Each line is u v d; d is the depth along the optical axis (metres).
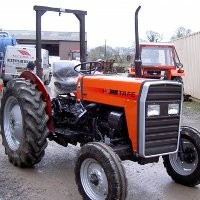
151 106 4.40
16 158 5.59
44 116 5.35
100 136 5.05
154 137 4.50
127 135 4.70
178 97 4.69
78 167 4.52
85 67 6.00
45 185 5.04
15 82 5.69
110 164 4.09
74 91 5.77
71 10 5.93
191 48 15.90
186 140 5.20
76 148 6.91
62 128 5.75
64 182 5.17
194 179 5.09
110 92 4.77
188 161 5.23
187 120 10.56
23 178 5.26
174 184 5.30
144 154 4.43
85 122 5.34
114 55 26.30
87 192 4.46
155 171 5.83
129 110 4.50
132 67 14.13
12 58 17.17
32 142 5.30
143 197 4.81
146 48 14.53
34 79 5.66
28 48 17.17
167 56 14.46
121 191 4.06
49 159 6.20
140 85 4.39
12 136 5.89
